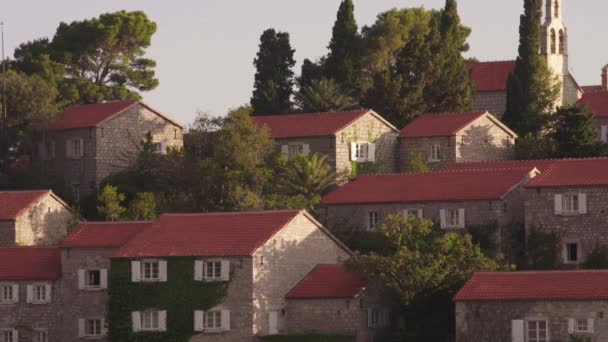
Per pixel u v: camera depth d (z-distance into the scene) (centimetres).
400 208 14912
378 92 18950
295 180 16225
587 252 13938
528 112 18800
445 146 17262
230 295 13175
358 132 17312
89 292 13862
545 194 14112
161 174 16738
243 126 17000
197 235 13500
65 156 17438
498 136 17600
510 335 12075
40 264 14088
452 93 19075
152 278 13388
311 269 13662
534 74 19000
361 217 15112
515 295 12088
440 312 13025
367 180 15438
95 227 14138
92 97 19900
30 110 17700
